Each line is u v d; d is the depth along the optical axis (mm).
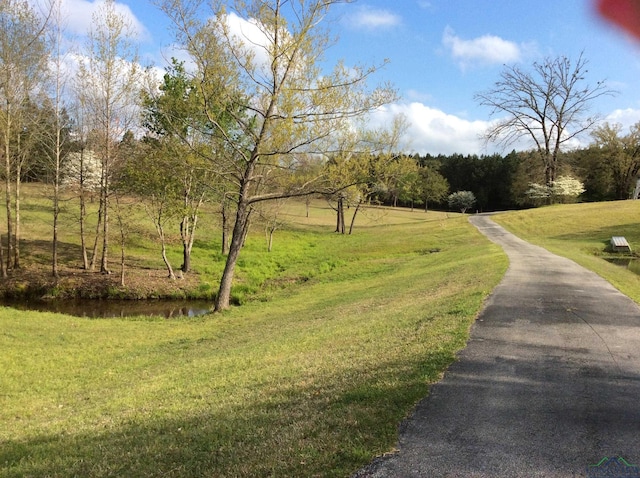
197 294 19672
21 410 6875
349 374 6008
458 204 82500
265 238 38219
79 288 19203
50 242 26109
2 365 9070
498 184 83688
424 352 6559
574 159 63969
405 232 42719
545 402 4715
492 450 3691
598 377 5496
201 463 3867
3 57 17438
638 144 58188
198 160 15500
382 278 20906
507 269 15617
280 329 11750
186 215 20031
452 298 11359
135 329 13070
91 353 10398
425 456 3582
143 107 18219
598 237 33156
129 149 19109
